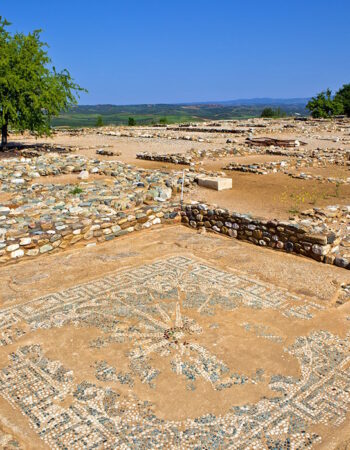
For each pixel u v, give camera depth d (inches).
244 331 201.2
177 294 238.8
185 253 306.3
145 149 874.1
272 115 2223.2
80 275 264.7
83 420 145.1
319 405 152.6
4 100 788.0
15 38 812.0
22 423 143.7
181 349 186.4
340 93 1957.4
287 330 202.1
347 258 279.0
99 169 584.1
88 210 361.7
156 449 132.9
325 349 187.0
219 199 454.0
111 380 165.5
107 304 226.5
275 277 262.4
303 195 469.1
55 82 847.1
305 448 133.4
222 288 247.1
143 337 195.3
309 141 970.1
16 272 270.8
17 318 212.4
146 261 288.7
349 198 455.5
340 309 222.5
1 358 179.6
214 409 150.3
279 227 310.5
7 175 538.6
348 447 133.7
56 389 160.2
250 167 622.5
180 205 387.5
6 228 315.3
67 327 203.8
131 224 353.4
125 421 144.6
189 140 1027.9
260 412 148.9
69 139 1151.0
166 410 149.6
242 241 338.0
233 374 169.8
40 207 376.5
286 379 166.7
